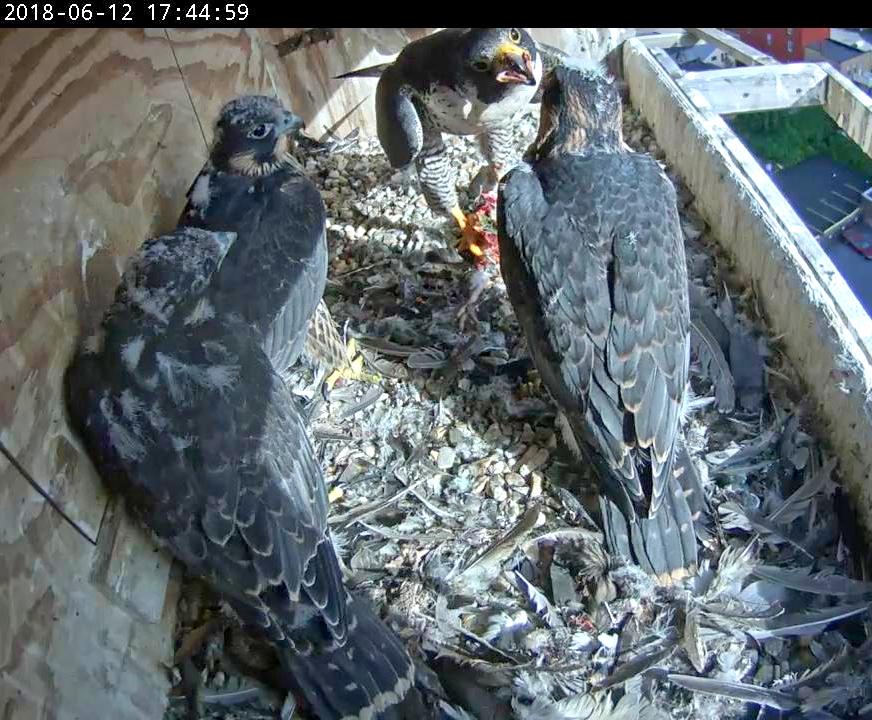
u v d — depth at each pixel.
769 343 1.03
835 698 0.81
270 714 0.84
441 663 0.84
